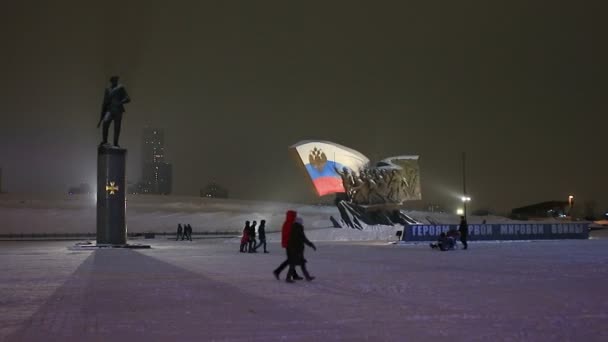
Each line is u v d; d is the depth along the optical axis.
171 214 106.00
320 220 92.50
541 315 11.84
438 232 49.25
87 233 83.38
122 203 41.56
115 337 9.74
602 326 10.66
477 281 18.23
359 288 16.39
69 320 11.31
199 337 9.74
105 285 17.23
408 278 19.19
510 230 52.53
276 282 18.06
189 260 28.73
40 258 30.69
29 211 104.00
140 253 35.69
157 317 11.63
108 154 41.38
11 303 13.58
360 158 72.44
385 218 71.00
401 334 9.98
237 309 12.62
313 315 11.85
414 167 74.06
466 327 10.58
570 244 46.66
